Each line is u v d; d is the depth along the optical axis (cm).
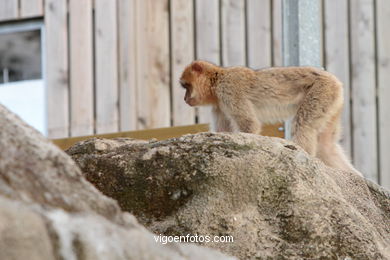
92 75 2273
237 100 1675
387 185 2139
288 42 1680
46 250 526
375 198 1183
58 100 2291
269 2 2152
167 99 2214
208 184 1026
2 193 557
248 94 1680
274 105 1680
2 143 631
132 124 2225
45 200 587
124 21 2264
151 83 2230
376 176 2145
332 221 996
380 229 1111
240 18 2172
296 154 1088
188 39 2212
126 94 2241
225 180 1027
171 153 1071
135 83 2238
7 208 519
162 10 2244
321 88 1609
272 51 2139
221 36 2188
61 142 1797
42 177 620
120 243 575
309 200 1022
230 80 1694
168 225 1008
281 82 1669
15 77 2555
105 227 582
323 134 1625
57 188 621
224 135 1087
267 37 2144
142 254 581
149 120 2219
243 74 1697
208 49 2192
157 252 596
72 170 669
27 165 623
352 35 2188
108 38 2270
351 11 2194
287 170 1053
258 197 1027
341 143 2159
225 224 992
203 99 1734
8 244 504
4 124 668
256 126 1667
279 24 2141
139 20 2255
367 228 1008
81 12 2300
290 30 1678
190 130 1736
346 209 1023
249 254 957
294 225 991
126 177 1075
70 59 2295
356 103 2170
